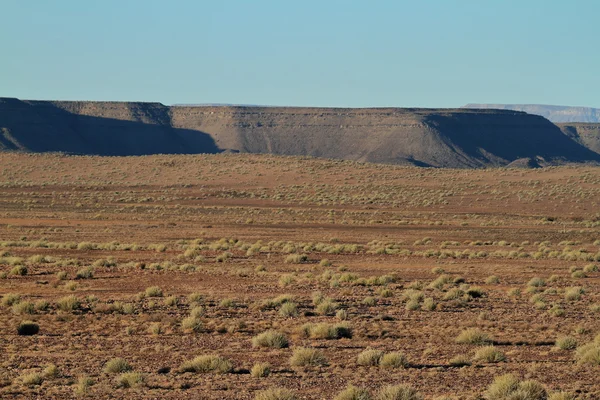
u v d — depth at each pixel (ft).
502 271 536.83
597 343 261.65
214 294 405.59
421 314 349.82
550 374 229.25
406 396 186.39
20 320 320.50
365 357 242.99
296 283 453.99
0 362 243.60
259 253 647.97
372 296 405.59
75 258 585.22
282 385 213.46
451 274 517.96
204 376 225.15
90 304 360.07
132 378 214.28
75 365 240.53
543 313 355.15
